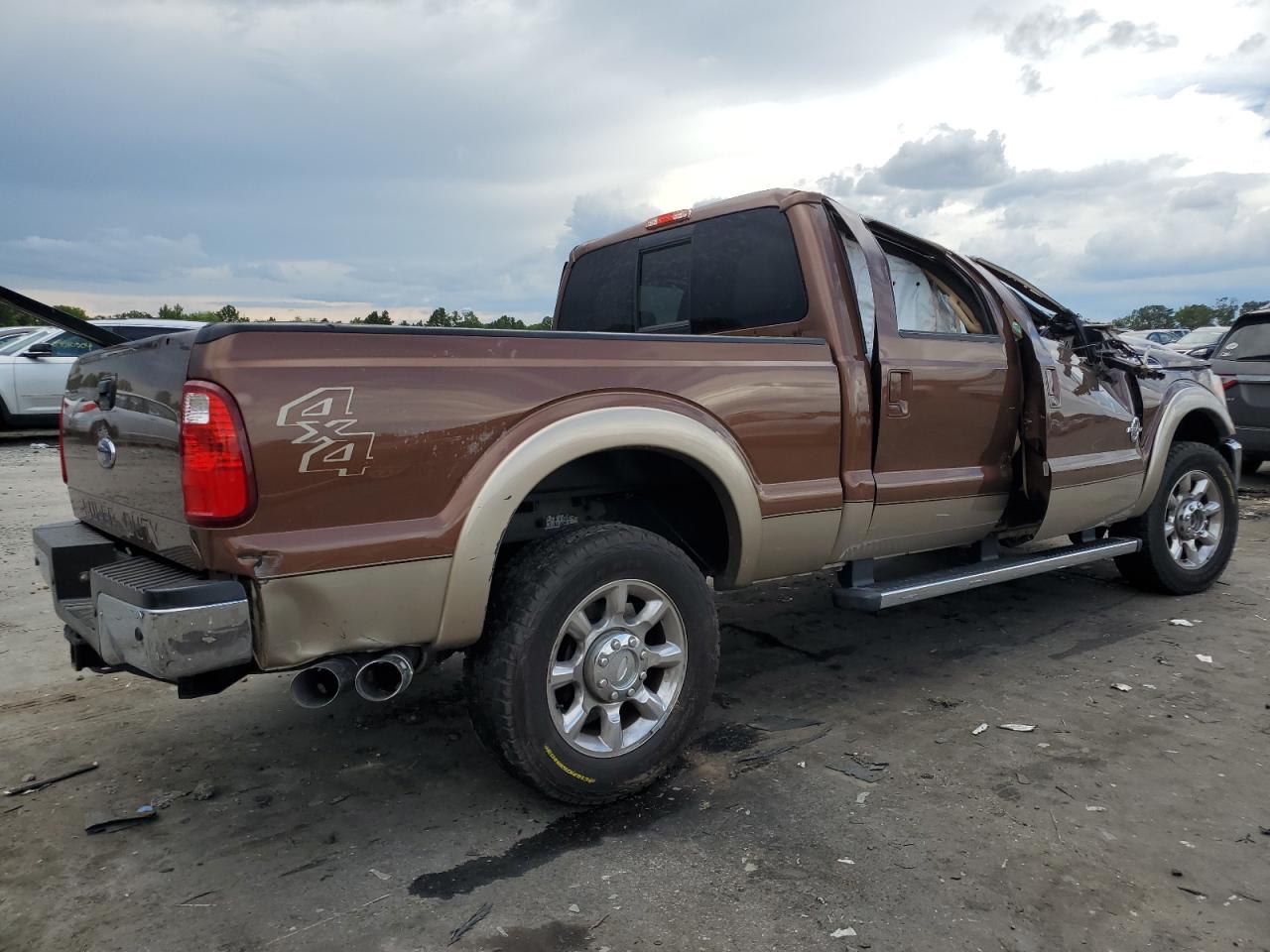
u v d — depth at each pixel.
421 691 3.92
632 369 2.90
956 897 2.35
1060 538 6.83
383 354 2.44
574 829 2.74
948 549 4.65
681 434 2.93
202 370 2.21
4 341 13.01
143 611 2.21
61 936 2.24
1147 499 4.86
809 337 3.50
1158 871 2.48
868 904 2.33
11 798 2.96
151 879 2.49
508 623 2.64
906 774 3.07
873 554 3.72
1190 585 5.22
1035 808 2.82
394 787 3.03
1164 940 2.19
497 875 2.49
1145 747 3.27
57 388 12.76
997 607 5.09
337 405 2.34
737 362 3.16
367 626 2.43
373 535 2.39
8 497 8.37
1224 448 5.52
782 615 4.99
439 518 2.50
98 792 3.00
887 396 3.58
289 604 2.29
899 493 3.64
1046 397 4.06
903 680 3.99
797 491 3.32
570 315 4.97
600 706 2.84
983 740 3.34
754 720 3.56
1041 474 4.09
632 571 2.84
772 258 3.73
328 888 2.44
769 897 2.37
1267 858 2.54
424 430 2.46
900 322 3.93
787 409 3.27
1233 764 3.13
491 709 2.64
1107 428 4.46
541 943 2.19
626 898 2.37
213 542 2.22
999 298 4.09
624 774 2.84
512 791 2.99
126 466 2.68
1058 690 3.84
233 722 3.58
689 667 3.00
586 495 3.31
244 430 2.21
